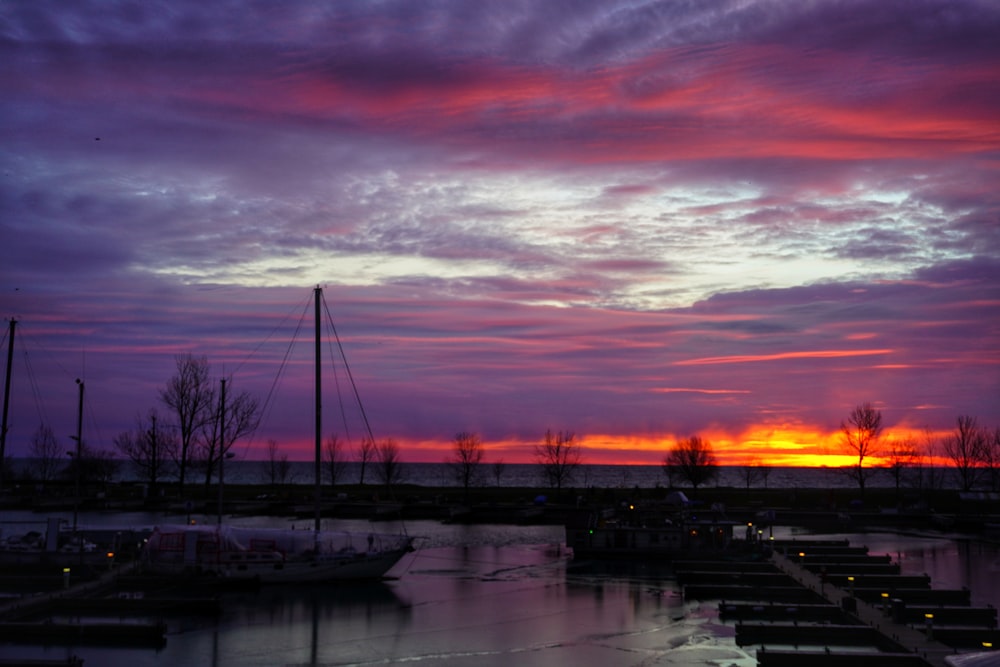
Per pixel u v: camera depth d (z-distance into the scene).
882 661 53.38
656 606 78.00
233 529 86.38
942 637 58.94
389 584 88.81
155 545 84.62
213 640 65.31
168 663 59.19
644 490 192.12
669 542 104.00
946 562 107.56
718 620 71.81
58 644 62.88
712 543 103.69
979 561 108.31
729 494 182.50
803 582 82.81
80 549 86.50
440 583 90.00
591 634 67.69
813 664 53.75
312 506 157.38
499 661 60.22
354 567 87.56
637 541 104.50
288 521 149.12
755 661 59.66
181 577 83.44
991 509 157.25
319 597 81.56
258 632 67.88
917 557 112.00
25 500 162.12
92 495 171.62
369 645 64.50
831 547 105.44
